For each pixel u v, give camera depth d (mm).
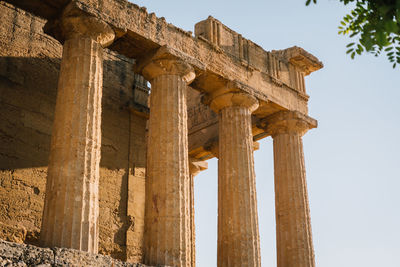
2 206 32781
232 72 37750
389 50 12305
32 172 34781
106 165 39188
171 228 29391
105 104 40625
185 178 31016
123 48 33375
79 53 28984
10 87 35406
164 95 32562
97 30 29797
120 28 31125
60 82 28812
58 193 25844
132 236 39094
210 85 37500
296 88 43219
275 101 40562
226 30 39062
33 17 38375
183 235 29625
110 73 42000
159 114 32219
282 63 43156
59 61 39062
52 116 37219
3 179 33281
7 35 36500
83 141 27109
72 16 29344
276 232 39906
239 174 35500
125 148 40938
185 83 33656
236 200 34875
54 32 30609
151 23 33344
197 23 38625
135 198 40250
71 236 25078
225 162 36188
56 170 26438
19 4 29812
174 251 28953
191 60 34094
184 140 31953
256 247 34188
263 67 41000
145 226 30234
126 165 40531
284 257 38531
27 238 33312
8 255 22125
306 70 44969
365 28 12250
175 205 29938
